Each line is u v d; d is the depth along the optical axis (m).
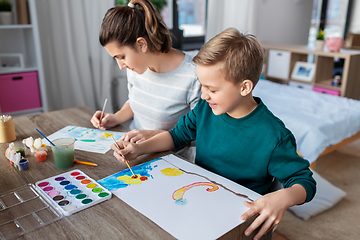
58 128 1.21
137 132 1.08
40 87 2.56
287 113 2.15
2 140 1.08
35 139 1.07
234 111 0.90
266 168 0.87
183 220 0.66
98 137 1.13
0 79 2.35
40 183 0.81
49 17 2.61
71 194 0.75
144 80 1.26
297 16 4.45
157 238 0.61
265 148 0.86
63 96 2.82
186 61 1.21
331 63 3.52
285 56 3.61
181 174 0.85
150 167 0.89
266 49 3.79
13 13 2.41
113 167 0.90
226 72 0.76
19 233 0.62
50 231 0.63
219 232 0.62
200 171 0.87
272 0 4.06
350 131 2.15
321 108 2.30
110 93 2.98
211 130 0.97
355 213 1.89
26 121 1.28
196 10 3.68
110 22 0.98
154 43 1.05
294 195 0.73
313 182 0.79
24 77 2.46
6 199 0.75
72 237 0.61
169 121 1.28
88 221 0.66
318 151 1.90
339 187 2.17
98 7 2.75
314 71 3.43
